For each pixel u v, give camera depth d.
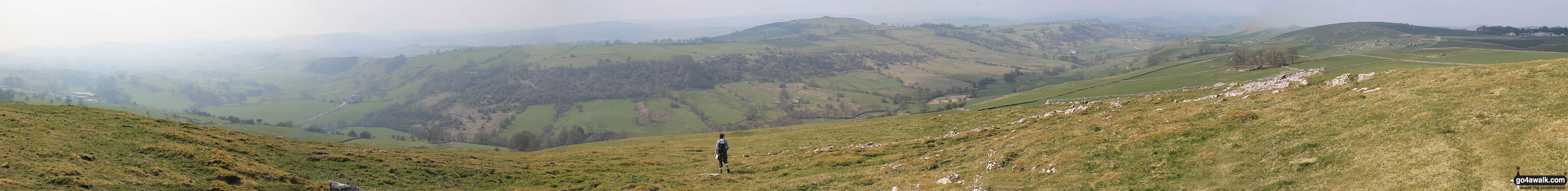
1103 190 24.39
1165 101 77.56
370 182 34.00
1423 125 25.09
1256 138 28.11
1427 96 31.55
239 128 162.12
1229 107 43.16
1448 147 21.52
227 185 27.28
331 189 30.59
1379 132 25.38
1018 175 29.31
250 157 36.88
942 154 41.94
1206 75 165.25
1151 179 24.77
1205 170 24.81
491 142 174.25
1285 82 68.62
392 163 39.88
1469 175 18.77
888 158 43.97
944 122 84.38
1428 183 18.86
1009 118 77.94
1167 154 27.77
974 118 86.06
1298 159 24.02
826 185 32.06
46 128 37.03
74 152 30.92
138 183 25.86
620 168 43.88
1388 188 19.27
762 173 38.97
